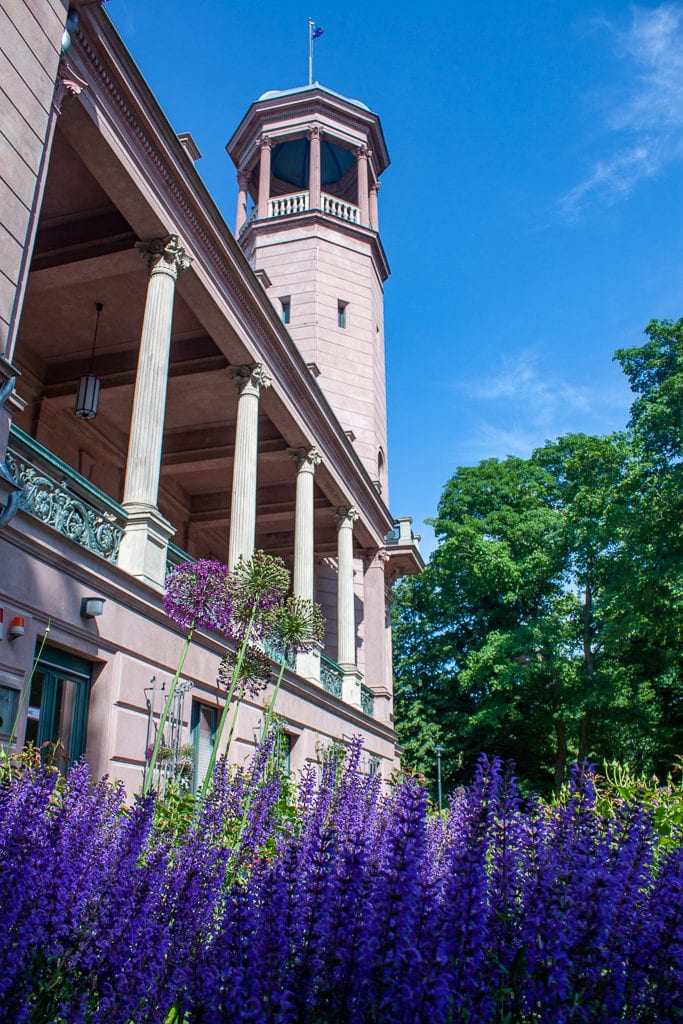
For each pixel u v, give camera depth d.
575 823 2.43
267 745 5.74
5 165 7.41
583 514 27.98
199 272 11.77
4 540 7.27
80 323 13.64
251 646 7.32
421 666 34.22
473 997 2.09
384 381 27.02
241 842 3.78
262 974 1.96
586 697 25.98
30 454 7.95
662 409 21.22
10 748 6.33
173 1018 2.28
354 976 1.94
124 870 2.42
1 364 7.10
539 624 26.91
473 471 32.72
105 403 15.64
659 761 27.17
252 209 28.70
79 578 8.35
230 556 12.73
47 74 8.14
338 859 2.18
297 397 15.73
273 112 25.92
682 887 2.22
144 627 9.54
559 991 2.01
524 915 2.25
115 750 8.70
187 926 2.42
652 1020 2.15
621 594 22.25
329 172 29.05
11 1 7.68
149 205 10.45
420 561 25.09
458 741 31.36
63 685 8.30
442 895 2.34
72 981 2.28
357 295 25.77
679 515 20.75
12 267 7.42
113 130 9.61
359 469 19.25
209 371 14.07
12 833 2.31
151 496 10.01
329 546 21.38
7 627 7.20
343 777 3.91
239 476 13.13
